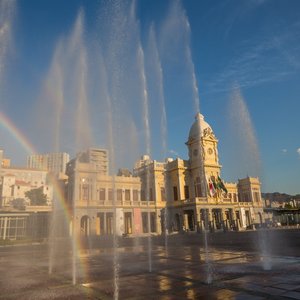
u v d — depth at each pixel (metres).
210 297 9.50
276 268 14.79
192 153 86.44
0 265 20.42
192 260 19.53
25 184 113.12
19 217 59.56
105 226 66.31
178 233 66.69
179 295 9.94
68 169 68.88
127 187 77.44
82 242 48.59
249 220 87.31
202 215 75.56
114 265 18.41
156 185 81.56
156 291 10.66
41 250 35.56
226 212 83.12
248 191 95.06
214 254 22.92
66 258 24.20
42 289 11.75
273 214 94.94
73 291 11.16
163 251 27.81
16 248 40.09
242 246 30.03
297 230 52.88
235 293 9.91
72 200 65.56
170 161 87.50
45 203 95.31
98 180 70.81
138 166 86.56
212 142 85.75
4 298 10.38
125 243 43.56
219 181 81.69
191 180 85.06
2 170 115.81
